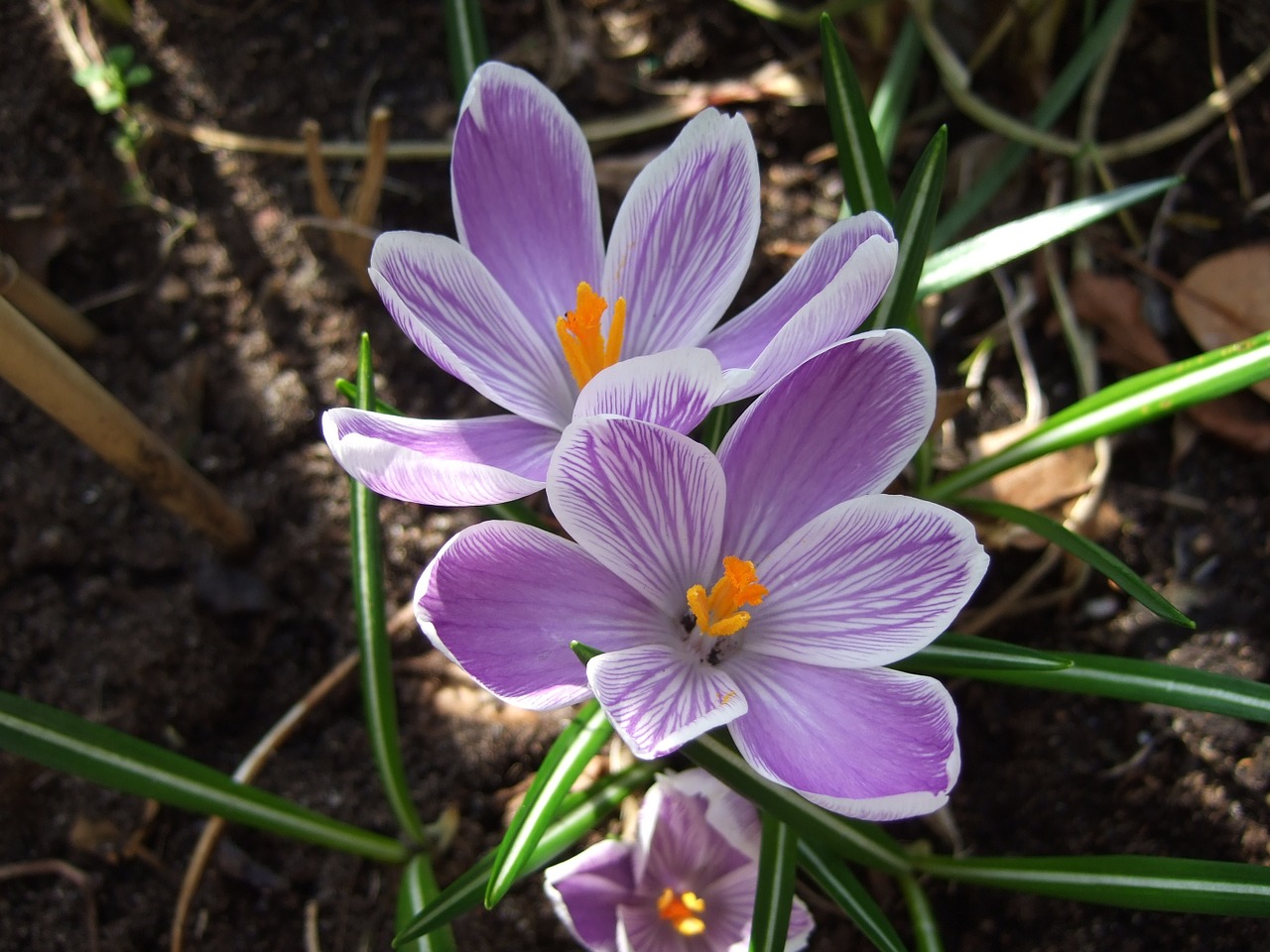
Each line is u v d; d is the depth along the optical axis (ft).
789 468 0.52
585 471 0.47
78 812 0.73
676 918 0.62
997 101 0.97
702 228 0.57
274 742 0.76
